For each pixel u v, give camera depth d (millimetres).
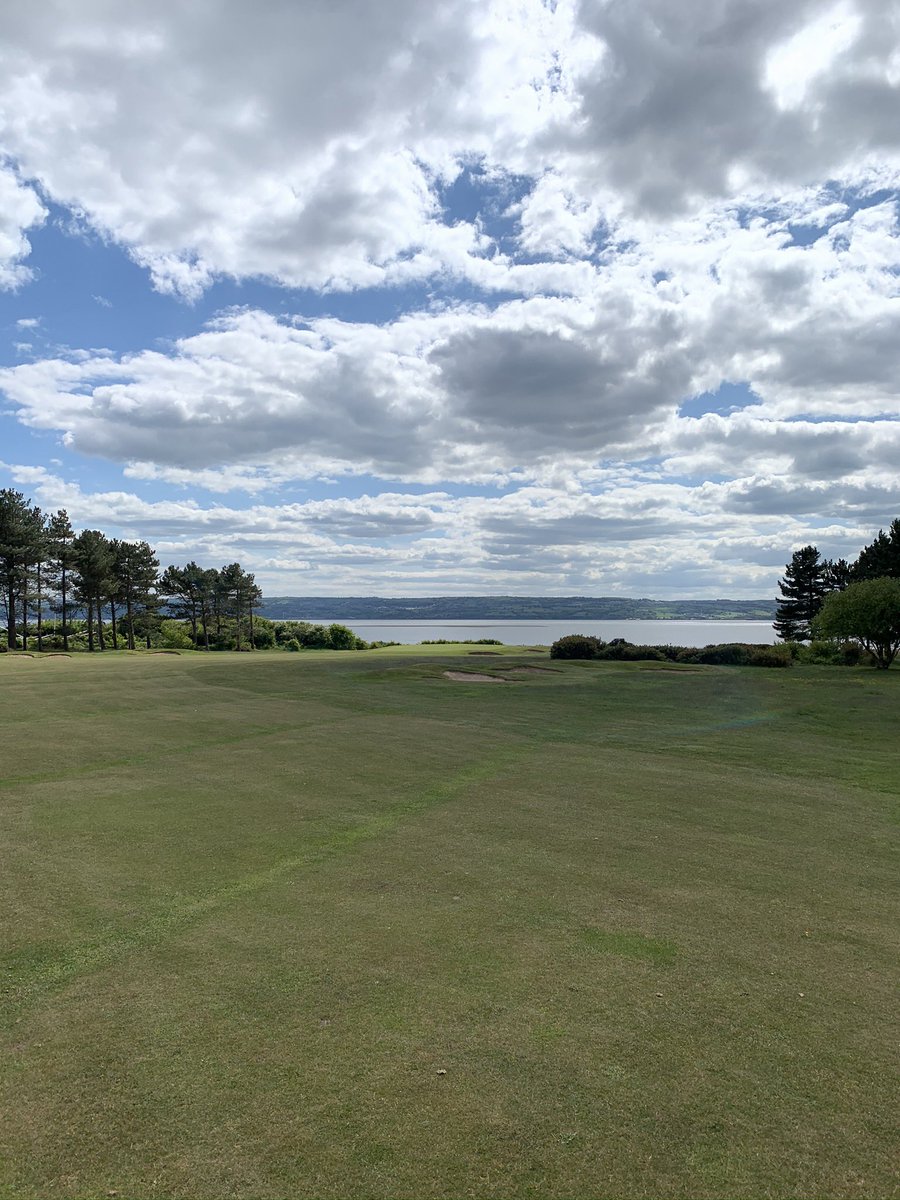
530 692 21609
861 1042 4301
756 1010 4645
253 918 5934
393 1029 4348
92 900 6266
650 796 10344
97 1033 4258
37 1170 3225
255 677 24125
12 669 26969
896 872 7352
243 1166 3271
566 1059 4082
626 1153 3383
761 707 19234
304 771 11406
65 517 65062
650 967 5203
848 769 12469
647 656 32219
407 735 14781
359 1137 3461
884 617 29219
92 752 12531
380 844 7934
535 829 8609
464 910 6172
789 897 6609
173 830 8297
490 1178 3225
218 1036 4246
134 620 74688
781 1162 3338
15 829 8227
